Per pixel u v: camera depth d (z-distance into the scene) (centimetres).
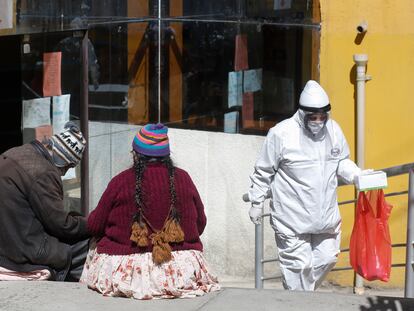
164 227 642
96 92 1070
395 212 1034
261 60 1092
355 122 1039
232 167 1095
